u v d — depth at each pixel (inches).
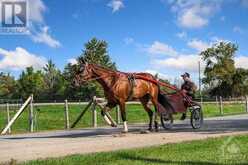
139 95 605.3
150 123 638.5
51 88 4030.5
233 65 4271.7
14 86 4785.9
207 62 4313.5
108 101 590.6
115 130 719.7
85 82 570.6
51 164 338.0
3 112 1395.2
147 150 402.3
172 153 385.1
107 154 381.1
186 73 689.0
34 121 856.9
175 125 770.8
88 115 1332.4
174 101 661.3
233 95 4311.0
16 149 454.6
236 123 817.5
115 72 583.2
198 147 420.8
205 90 4370.1
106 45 3014.3
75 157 368.5
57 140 545.0
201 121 699.4
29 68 4340.6
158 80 642.2
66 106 885.8
